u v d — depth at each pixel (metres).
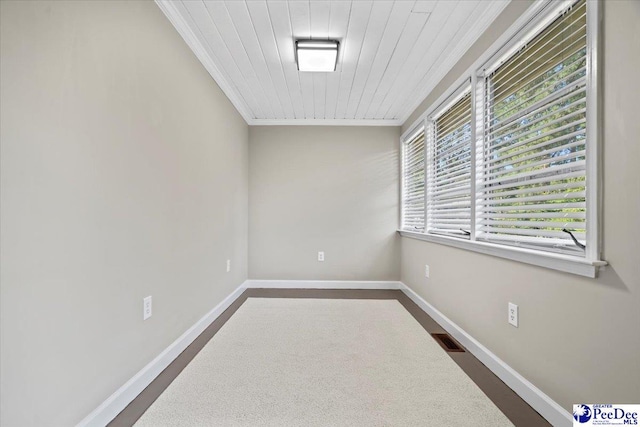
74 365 1.22
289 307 3.20
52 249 1.11
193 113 2.32
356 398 1.59
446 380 1.77
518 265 1.65
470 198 2.29
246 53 2.44
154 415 1.45
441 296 2.71
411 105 3.55
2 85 0.93
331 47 2.26
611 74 1.12
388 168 4.11
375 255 4.12
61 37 1.14
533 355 1.53
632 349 1.05
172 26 1.99
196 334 2.39
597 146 1.17
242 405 1.53
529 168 1.70
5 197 0.95
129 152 1.55
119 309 1.49
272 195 4.12
